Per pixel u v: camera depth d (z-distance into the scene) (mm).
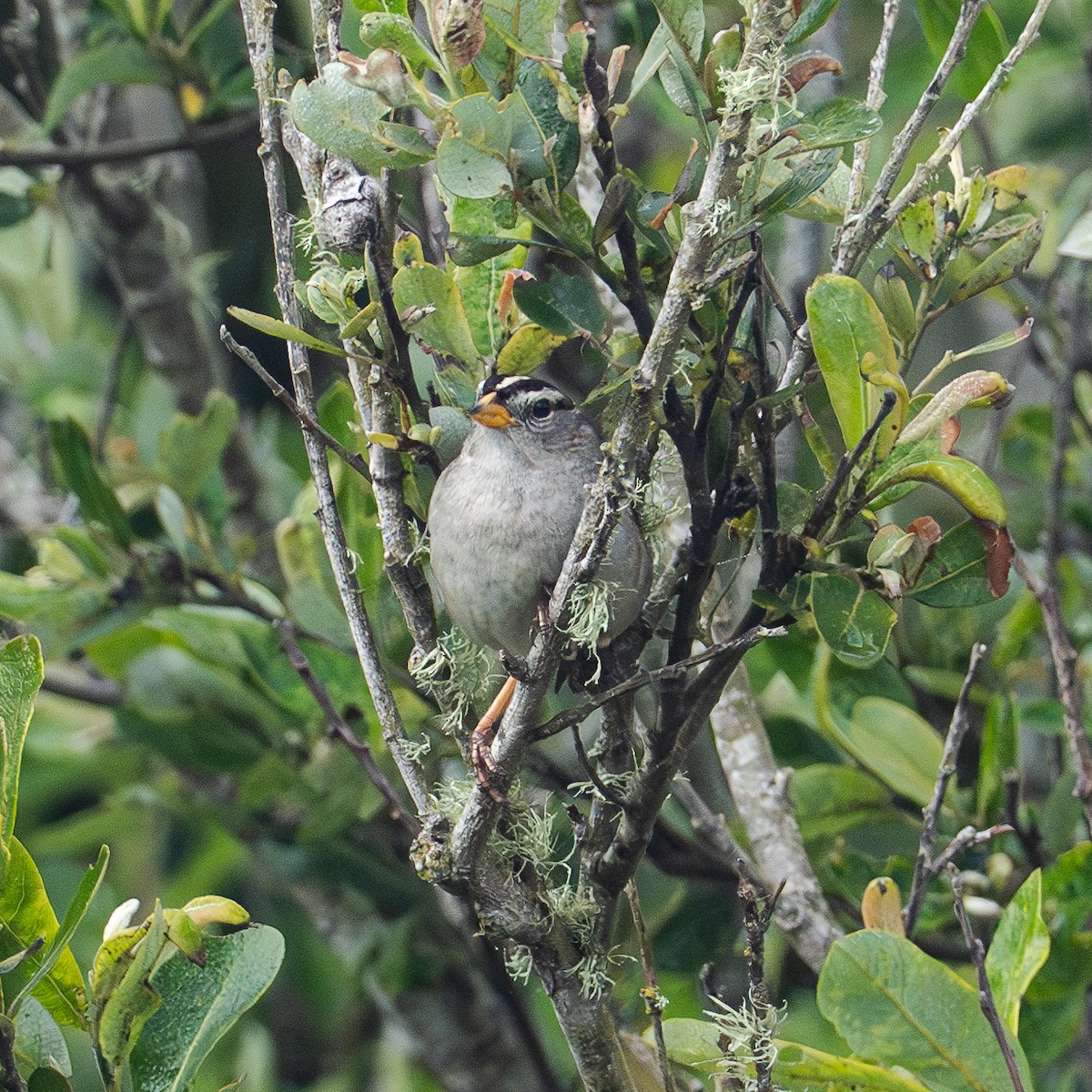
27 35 11969
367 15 6012
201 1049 6312
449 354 7180
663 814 10125
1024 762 11844
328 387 10359
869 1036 6605
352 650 9766
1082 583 11539
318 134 6051
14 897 6387
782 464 9297
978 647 7371
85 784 12867
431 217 7711
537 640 6066
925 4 7941
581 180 8703
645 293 6363
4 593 10102
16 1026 6258
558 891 6863
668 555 8008
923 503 11695
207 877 12555
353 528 9492
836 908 9555
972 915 8953
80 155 11125
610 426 7059
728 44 6113
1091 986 9320
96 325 14453
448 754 9672
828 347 6422
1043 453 12141
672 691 6559
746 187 6227
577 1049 6844
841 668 9906
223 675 10758
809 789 9773
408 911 11461
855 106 6047
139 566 10367
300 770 10781
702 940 10430
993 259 6945
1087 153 14523
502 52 6156
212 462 10523
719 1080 6520
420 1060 11172
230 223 12812
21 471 12867
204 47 11359
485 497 7234
